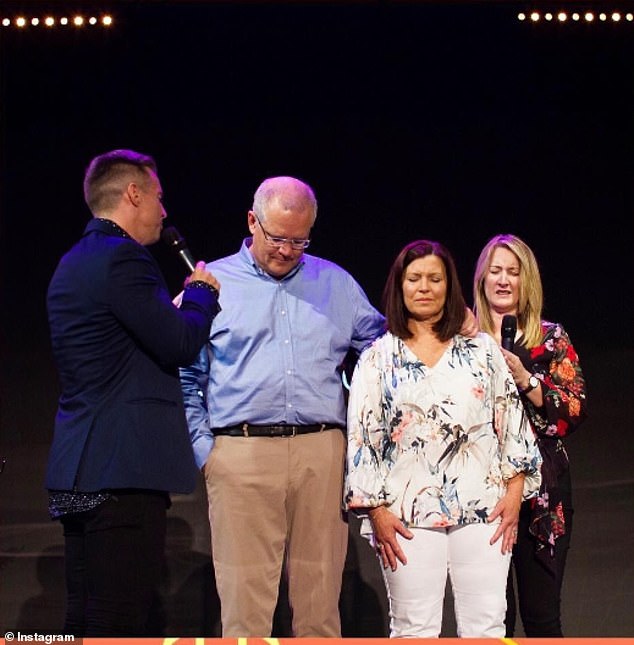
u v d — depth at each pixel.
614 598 4.44
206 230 4.52
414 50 4.54
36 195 4.53
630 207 4.55
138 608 2.76
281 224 3.21
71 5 4.48
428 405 3.04
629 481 4.52
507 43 4.54
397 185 4.54
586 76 4.54
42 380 4.54
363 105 4.54
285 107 4.53
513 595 3.58
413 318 3.14
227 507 3.26
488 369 3.10
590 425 4.54
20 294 4.53
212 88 4.52
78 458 2.74
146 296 2.76
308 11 4.52
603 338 4.55
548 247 4.55
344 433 3.38
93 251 2.80
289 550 3.34
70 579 2.89
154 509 2.79
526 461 3.09
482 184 4.54
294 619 3.34
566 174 4.55
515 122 4.55
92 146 4.52
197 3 4.50
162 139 4.52
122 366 2.79
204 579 4.40
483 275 3.48
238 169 4.53
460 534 3.03
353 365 3.49
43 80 4.50
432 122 4.54
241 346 3.28
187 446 2.86
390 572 3.03
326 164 4.54
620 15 4.52
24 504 4.48
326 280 3.40
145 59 4.50
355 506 3.04
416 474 3.03
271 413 3.26
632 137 4.55
